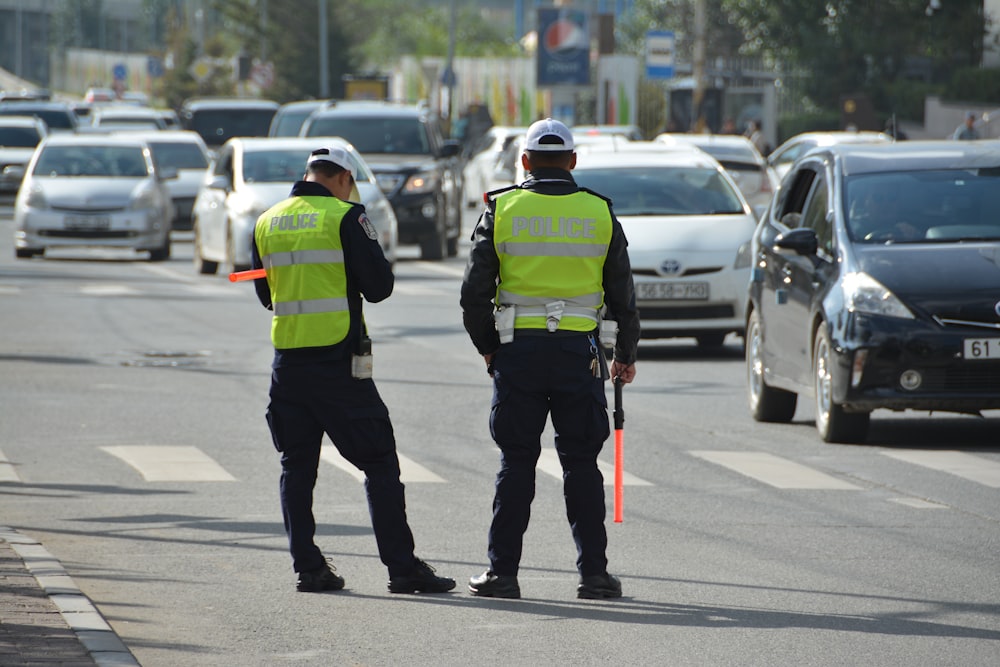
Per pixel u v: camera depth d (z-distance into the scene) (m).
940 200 38.75
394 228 80.12
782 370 39.91
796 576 24.53
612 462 35.06
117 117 165.62
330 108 96.12
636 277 52.56
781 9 195.50
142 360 51.28
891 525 28.50
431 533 27.81
